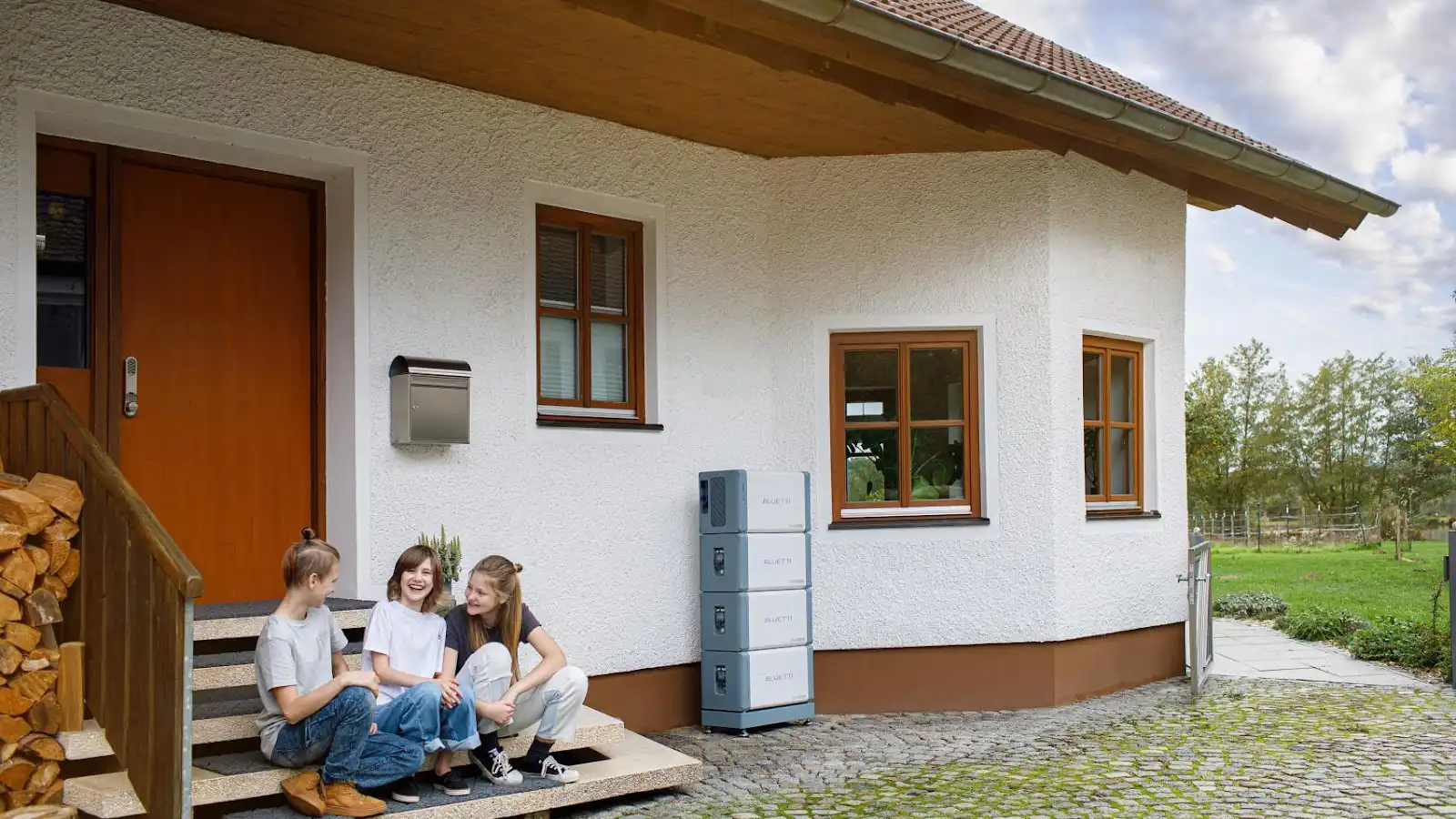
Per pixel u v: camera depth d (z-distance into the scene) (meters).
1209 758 6.32
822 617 8.14
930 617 8.17
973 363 8.41
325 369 6.41
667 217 7.76
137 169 5.86
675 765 5.77
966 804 5.45
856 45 5.99
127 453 5.76
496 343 6.83
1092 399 8.93
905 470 8.38
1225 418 52.34
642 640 7.45
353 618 5.80
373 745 4.89
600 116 7.35
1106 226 8.78
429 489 6.50
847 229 8.35
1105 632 8.62
